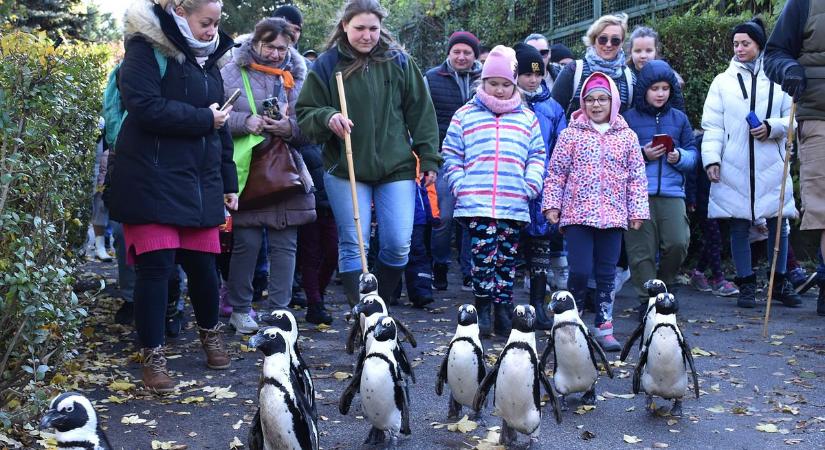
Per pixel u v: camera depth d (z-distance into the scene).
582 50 13.43
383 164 6.10
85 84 6.22
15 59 4.64
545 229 7.30
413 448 4.48
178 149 5.29
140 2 5.16
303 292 8.55
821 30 6.37
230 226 6.58
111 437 4.60
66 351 4.80
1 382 4.58
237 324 6.94
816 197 6.46
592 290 8.02
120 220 5.21
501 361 4.25
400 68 6.28
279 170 6.70
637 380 5.00
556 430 4.78
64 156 5.04
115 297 8.60
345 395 4.43
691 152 7.66
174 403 5.21
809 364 6.17
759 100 8.22
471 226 6.93
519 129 6.90
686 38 10.50
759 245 9.18
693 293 9.28
